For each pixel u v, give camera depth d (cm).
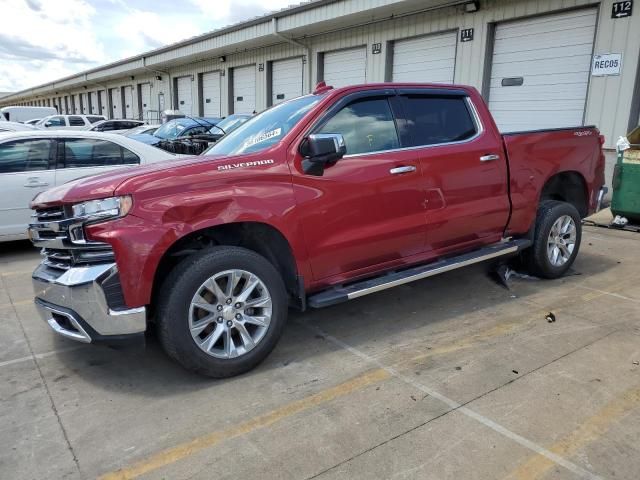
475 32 1163
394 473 242
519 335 392
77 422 289
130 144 707
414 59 1343
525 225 487
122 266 296
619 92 938
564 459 250
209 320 321
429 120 424
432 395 309
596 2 946
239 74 2067
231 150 382
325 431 276
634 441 263
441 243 430
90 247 302
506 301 467
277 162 342
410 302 469
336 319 433
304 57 1691
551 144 496
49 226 320
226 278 325
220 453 260
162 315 308
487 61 1158
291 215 342
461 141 435
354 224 371
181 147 1017
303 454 258
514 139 468
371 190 375
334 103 375
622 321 415
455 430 274
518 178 469
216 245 351
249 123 431
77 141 673
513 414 288
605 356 354
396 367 346
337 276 377
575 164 520
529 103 1104
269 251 360
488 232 461
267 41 1753
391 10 1275
